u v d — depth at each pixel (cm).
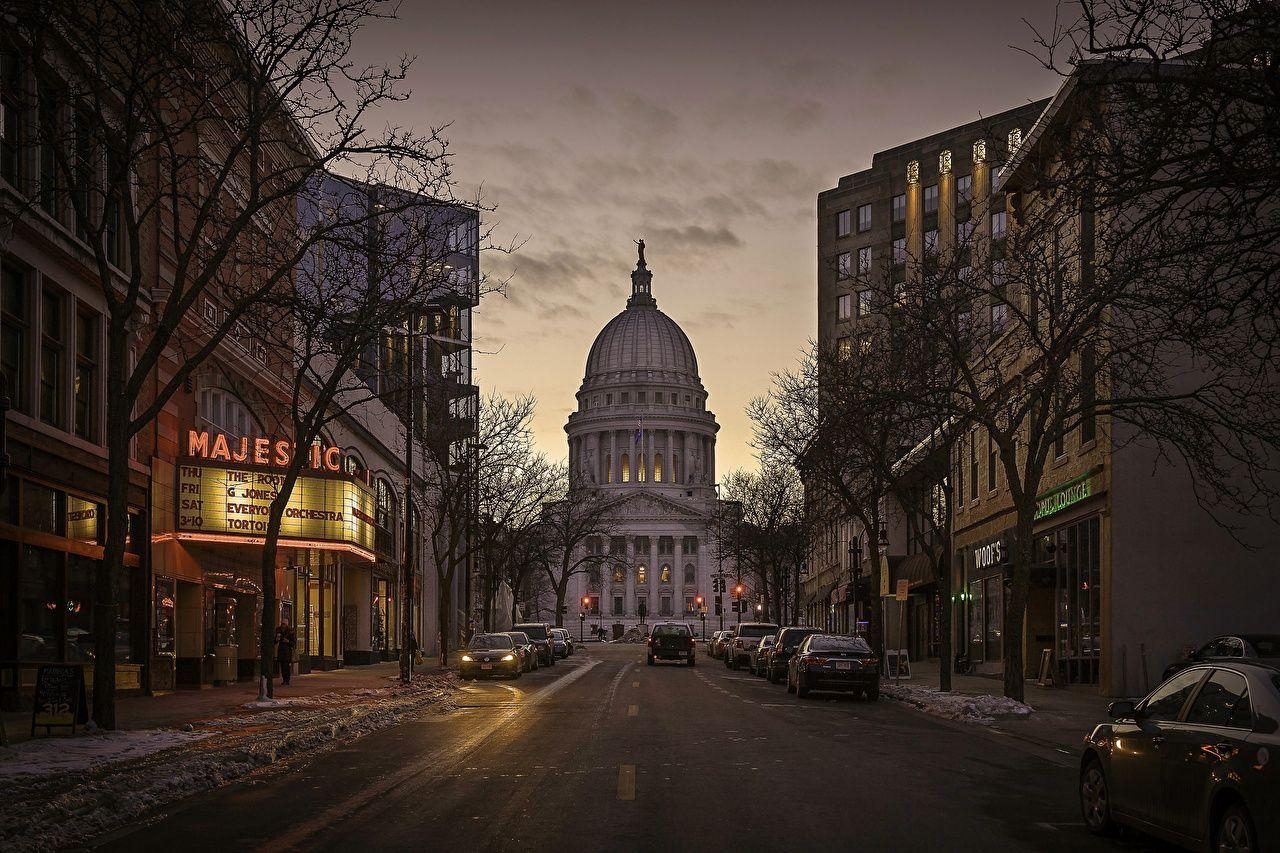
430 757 1723
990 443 4372
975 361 4209
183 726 2086
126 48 1962
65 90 2105
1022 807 1283
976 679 4084
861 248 8881
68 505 2645
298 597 4522
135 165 2608
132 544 3019
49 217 2455
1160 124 1248
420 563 6762
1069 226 2988
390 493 6203
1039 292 2567
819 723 2344
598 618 19612
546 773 1536
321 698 2972
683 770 1573
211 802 1303
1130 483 3036
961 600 4822
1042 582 3616
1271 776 826
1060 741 1972
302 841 1074
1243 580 3002
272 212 3766
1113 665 3002
